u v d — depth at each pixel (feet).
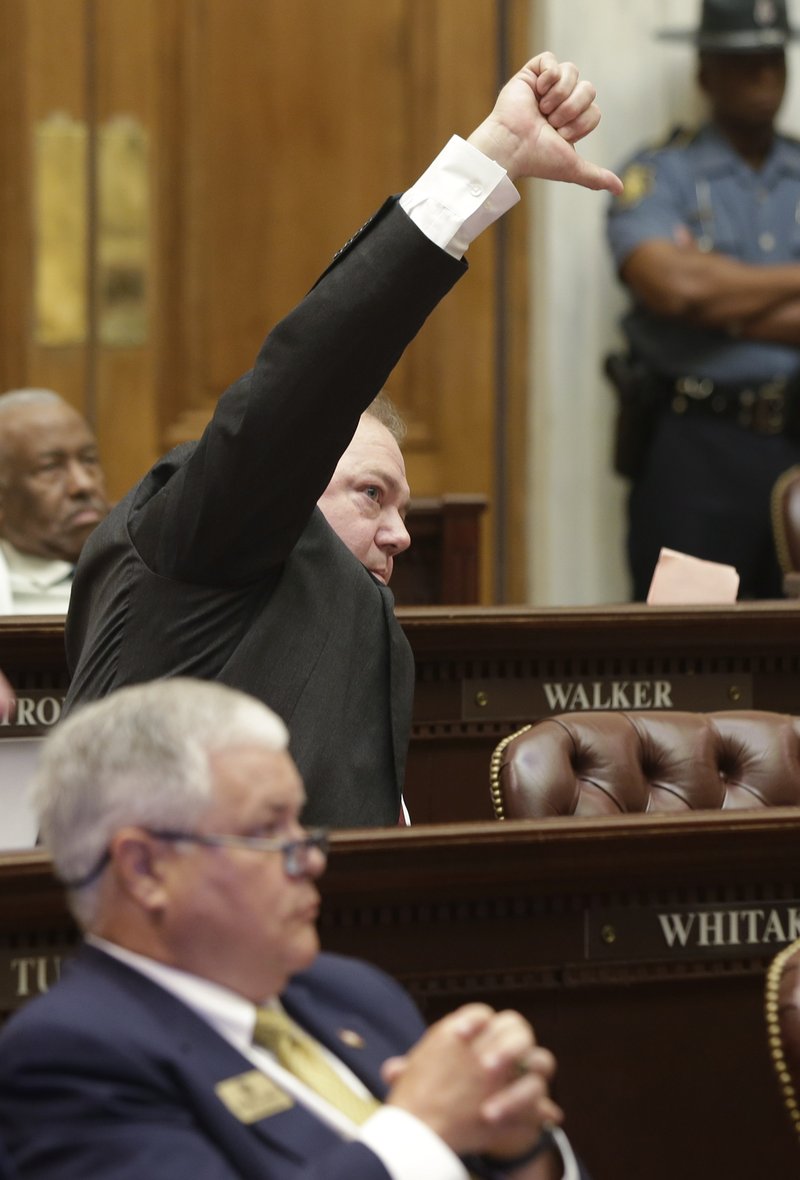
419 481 71.31
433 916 24.68
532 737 31.40
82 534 47.14
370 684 27.12
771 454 67.97
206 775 17.12
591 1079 25.61
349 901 24.22
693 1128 26.05
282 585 26.37
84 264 67.36
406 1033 19.79
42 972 22.45
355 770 26.43
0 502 46.91
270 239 69.10
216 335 68.80
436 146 70.23
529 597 72.18
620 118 70.54
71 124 66.80
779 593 68.95
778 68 68.54
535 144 24.85
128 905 17.28
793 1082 21.88
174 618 25.53
